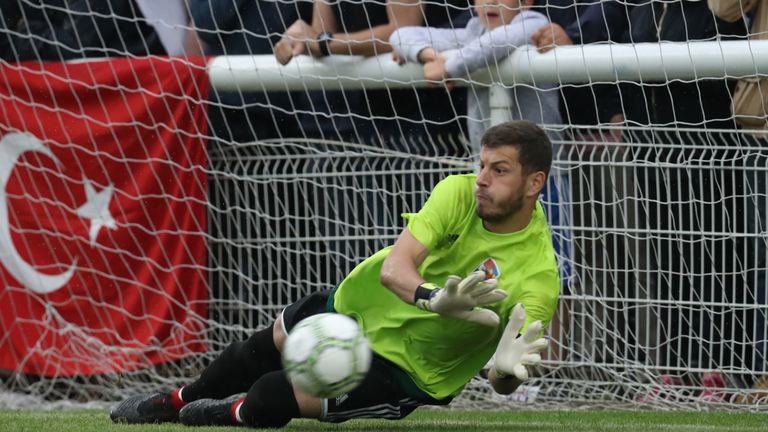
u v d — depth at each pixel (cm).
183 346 2244
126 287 2245
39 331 2238
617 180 2100
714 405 2036
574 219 2119
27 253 2242
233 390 1522
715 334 2081
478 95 2156
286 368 1266
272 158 2250
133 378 2259
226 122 2255
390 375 1409
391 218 2206
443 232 1356
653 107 2122
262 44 2378
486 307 1362
